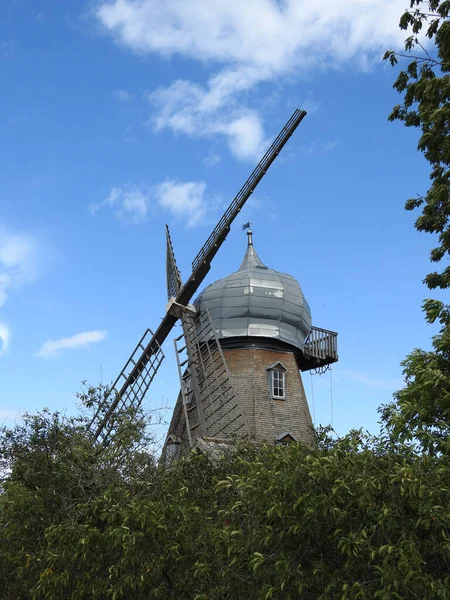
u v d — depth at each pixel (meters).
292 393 32.47
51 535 13.60
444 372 11.75
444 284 15.73
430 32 15.88
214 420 30.00
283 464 9.91
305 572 9.78
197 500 16.06
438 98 14.96
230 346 33.19
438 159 15.61
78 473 15.45
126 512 12.22
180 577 12.27
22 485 16.83
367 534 9.25
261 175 32.38
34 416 16.31
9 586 16.73
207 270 33.31
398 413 11.42
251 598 10.39
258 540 10.26
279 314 33.56
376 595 8.31
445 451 10.29
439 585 8.10
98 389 17.73
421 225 15.77
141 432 17.02
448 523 8.53
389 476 9.05
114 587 12.37
